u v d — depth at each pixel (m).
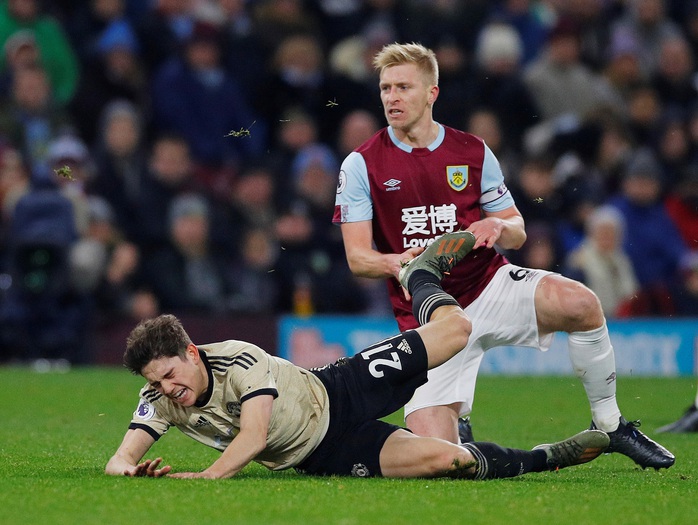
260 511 15.70
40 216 43.22
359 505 16.25
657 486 18.98
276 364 18.95
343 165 22.52
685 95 62.22
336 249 50.06
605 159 54.97
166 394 18.23
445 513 15.81
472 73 56.84
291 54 54.12
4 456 22.06
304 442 19.02
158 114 52.28
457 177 22.30
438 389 21.89
